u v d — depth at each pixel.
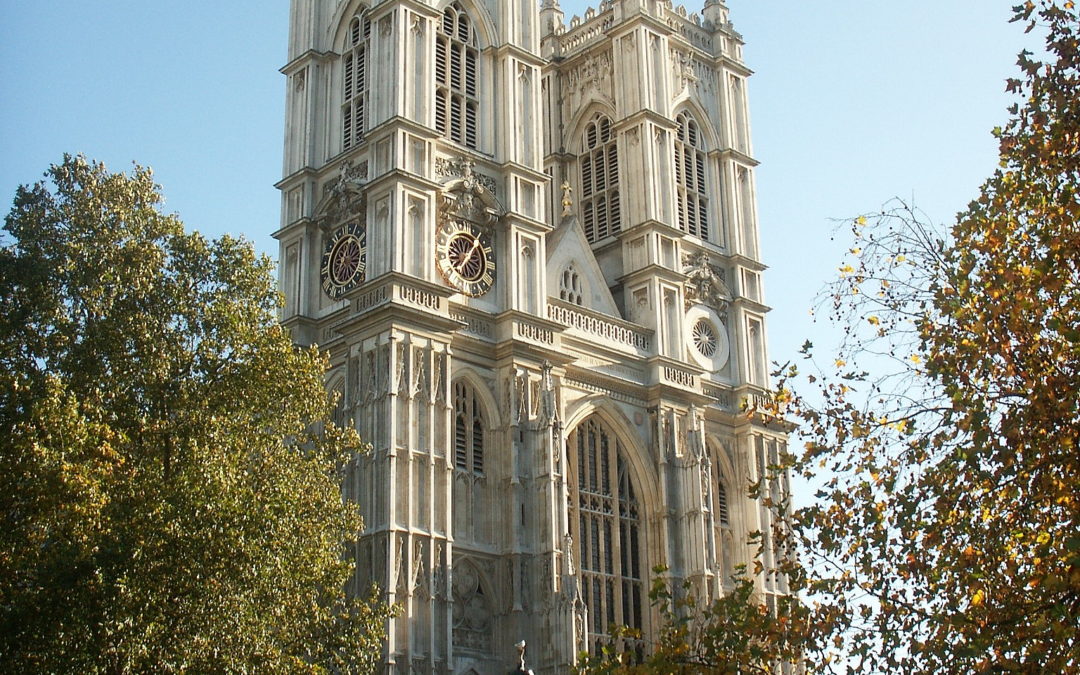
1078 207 31.44
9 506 47.19
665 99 96.50
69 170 57.81
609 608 81.69
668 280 91.25
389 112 80.25
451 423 75.69
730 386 93.06
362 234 80.44
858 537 32.16
